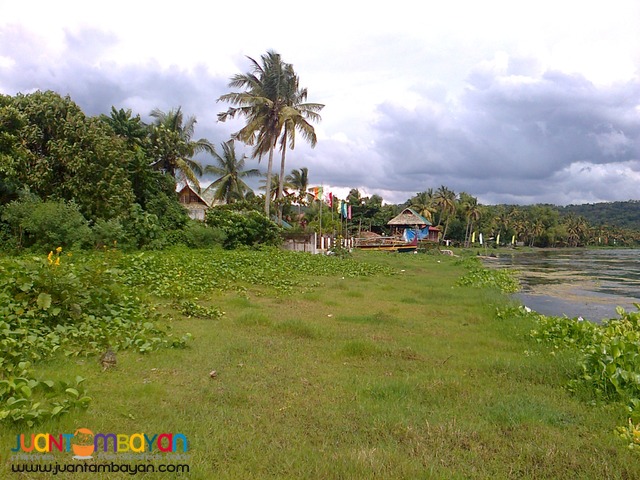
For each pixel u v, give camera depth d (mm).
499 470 3822
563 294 19406
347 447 4117
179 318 8898
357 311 11492
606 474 3799
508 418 4852
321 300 12781
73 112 20312
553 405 5266
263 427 4434
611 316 14188
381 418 4715
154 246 21328
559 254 72125
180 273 12844
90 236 17531
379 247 50719
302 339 8102
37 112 19047
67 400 4422
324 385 5727
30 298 6770
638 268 36875
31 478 3330
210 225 27594
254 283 14758
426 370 6609
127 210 21172
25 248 16781
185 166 29938
